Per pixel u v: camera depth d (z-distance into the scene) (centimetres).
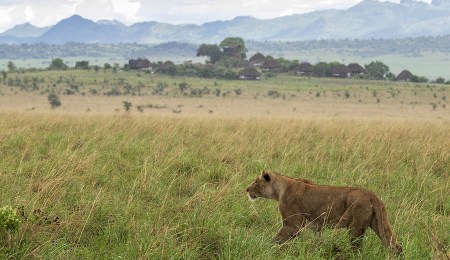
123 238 902
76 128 2355
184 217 1012
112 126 2478
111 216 1012
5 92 15538
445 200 1281
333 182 1415
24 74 19738
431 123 3378
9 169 1341
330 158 1764
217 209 1067
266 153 1809
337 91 17150
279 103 14475
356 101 15200
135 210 1059
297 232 952
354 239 892
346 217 894
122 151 1744
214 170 1485
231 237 917
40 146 1747
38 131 2198
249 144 1975
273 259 836
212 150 1802
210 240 915
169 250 832
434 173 1623
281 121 3083
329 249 901
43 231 895
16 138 1873
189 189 1317
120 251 838
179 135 2186
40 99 14675
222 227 955
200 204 1067
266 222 1080
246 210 1109
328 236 911
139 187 1243
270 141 2022
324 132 2458
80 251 846
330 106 13688
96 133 2108
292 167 1586
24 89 16288
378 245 930
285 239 955
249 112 11281
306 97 16088
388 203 1212
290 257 839
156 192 1223
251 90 17412
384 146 2000
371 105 14138
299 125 2731
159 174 1375
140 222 987
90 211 977
